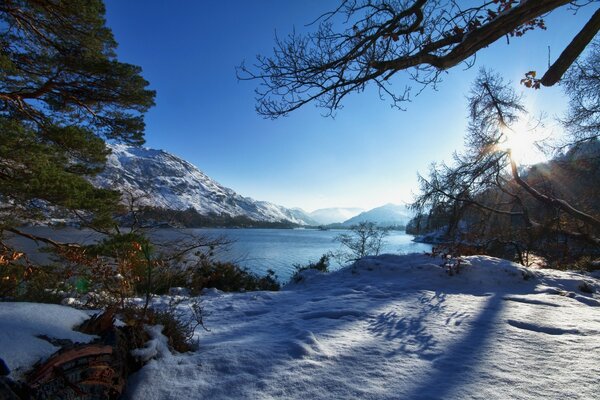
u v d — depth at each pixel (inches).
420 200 594.6
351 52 161.6
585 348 119.2
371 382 95.1
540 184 629.6
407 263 319.3
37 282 177.5
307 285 329.1
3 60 324.5
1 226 366.6
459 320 160.9
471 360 110.7
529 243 549.0
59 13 417.4
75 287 188.1
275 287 367.2
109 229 376.5
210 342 139.0
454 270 282.2
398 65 147.5
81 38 447.2
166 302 220.8
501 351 118.3
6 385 63.5
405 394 88.0
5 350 72.1
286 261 1376.7
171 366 104.3
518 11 115.8
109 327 99.5
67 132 380.5
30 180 340.2
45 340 82.0
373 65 151.9
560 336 134.7
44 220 394.3
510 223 627.8
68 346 80.7
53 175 348.8
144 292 268.1
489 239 552.7
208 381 96.9
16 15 412.2
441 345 126.1
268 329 157.4
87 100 474.3
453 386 91.9
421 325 153.3
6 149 327.6
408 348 123.0
